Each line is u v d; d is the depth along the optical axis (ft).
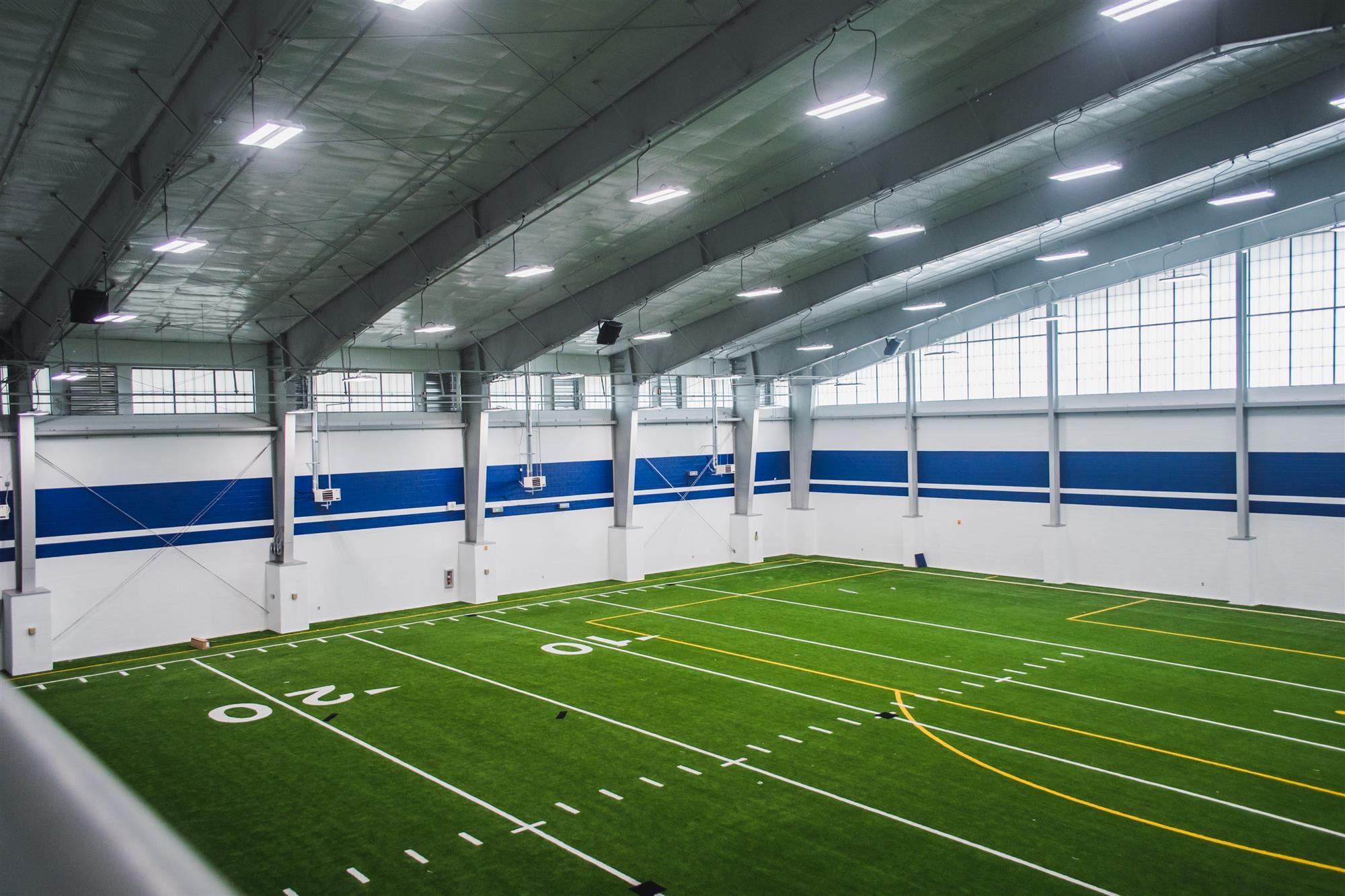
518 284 91.45
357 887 43.19
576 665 82.48
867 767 57.36
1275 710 67.41
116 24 43.21
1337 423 99.76
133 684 78.48
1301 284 100.89
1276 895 41.57
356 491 107.45
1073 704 69.51
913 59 55.57
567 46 49.78
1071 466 120.78
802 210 74.08
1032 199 81.71
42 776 4.91
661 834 48.37
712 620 101.45
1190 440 110.42
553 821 50.14
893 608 106.63
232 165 57.11
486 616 105.81
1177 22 51.98
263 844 47.70
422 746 61.93
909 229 71.61
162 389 95.66
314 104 51.75
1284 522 103.60
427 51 48.21
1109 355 116.26
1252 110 67.56
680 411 137.69
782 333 131.54
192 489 96.07
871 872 44.11
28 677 81.76
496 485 118.52
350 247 74.38
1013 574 127.13
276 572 98.94
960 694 72.64
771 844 47.19
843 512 146.92
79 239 66.59
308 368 93.66
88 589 89.56
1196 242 105.70
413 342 109.60
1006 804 51.65
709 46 50.93
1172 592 112.27
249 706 71.61
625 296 90.79
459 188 65.72
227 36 44.55
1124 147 73.82
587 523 127.75
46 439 87.25
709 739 62.64
